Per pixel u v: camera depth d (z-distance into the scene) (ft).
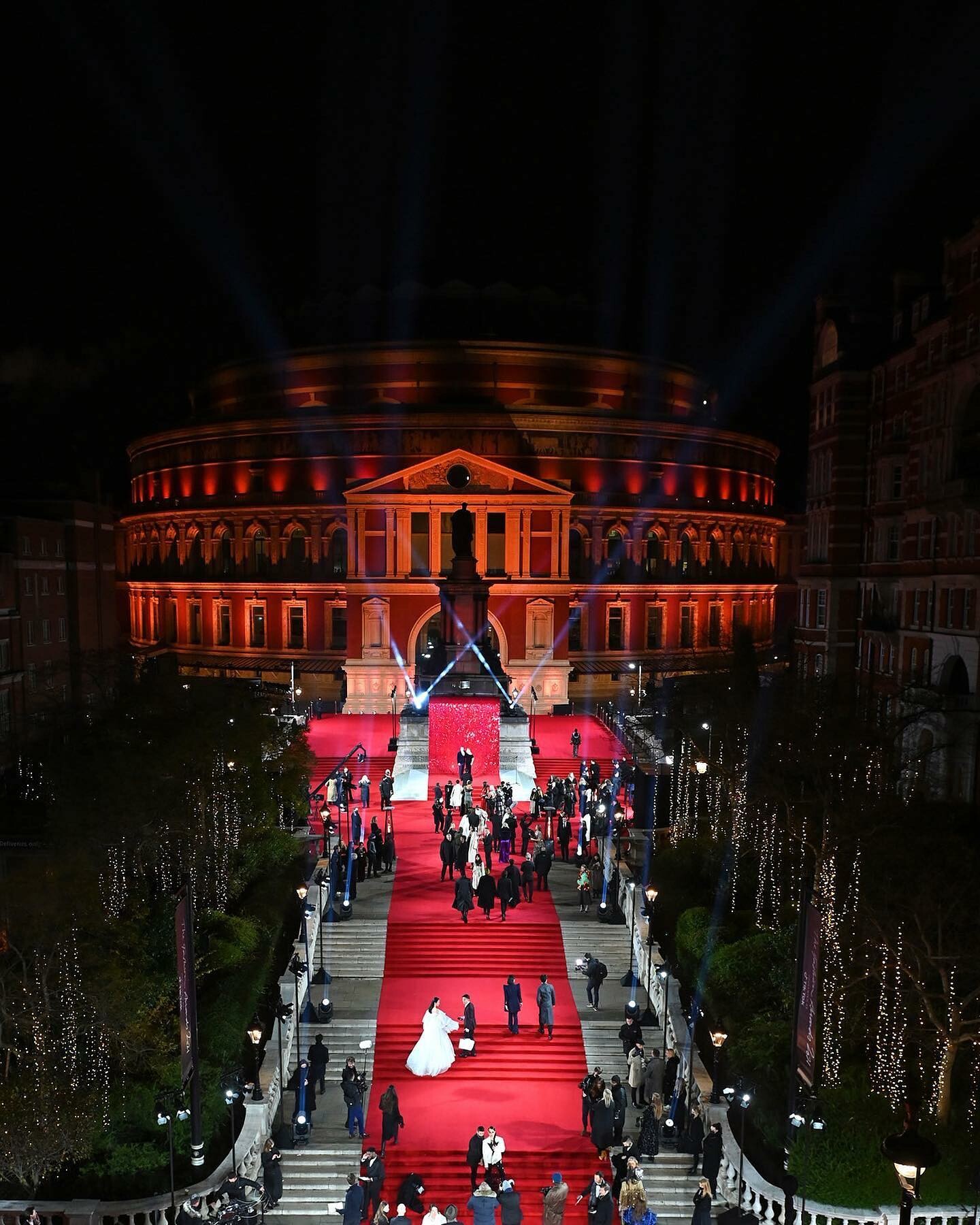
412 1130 90.27
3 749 178.81
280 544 271.28
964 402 158.51
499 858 140.97
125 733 141.90
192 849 128.16
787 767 130.62
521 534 245.24
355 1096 88.69
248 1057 102.06
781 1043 92.58
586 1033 104.12
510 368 267.18
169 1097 90.33
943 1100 85.51
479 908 126.41
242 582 274.98
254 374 289.74
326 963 115.96
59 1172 85.92
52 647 245.24
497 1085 97.14
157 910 116.78
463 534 197.77
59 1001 92.99
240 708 158.20
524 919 123.75
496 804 146.72
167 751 130.93
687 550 282.36
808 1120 82.28
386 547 245.04
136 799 121.49
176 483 300.81
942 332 166.09
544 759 190.90
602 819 146.10
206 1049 95.20
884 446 189.67
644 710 213.87
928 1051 92.12
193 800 130.52
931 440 170.19
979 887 94.32
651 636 272.72
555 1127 91.09
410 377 266.57
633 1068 94.38
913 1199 53.98
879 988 96.84
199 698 167.53
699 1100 89.92
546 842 133.08
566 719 230.48
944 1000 91.45
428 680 195.31
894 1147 51.31
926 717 160.56
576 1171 85.92
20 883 97.71
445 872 134.31
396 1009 108.06
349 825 140.15
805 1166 80.74
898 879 98.89
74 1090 86.33
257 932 114.73
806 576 218.18
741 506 295.07
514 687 244.42
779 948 104.22
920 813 109.81
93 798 121.49
